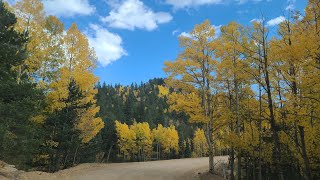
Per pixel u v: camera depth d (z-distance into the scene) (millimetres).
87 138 28266
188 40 20438
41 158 24703
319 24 12617
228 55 17406
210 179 18438
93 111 27094
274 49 13219
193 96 20562
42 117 22062
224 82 19406
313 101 12438
